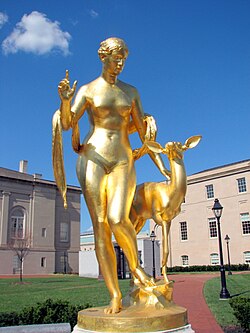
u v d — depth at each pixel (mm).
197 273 35656
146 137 5270
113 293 4512
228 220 41625
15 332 5164
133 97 5215
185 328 4184
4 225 41688
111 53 4887
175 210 4961
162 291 4574
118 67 4941
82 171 4781
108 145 4777
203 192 44438
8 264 41188
